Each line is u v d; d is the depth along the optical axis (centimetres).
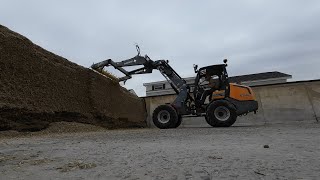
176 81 1088
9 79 708
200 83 1032
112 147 385
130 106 1358
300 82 1198
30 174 216
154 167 231
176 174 203
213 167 223
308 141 385
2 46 700
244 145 359
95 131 908
